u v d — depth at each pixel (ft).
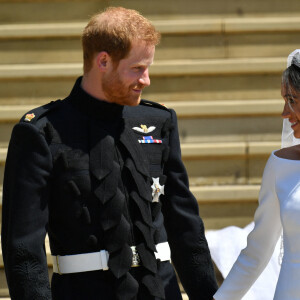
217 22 59.57
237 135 56.70
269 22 59.67
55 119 30.09
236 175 55.36
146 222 30.25
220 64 57.93
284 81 30.25
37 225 28.68
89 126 30.32
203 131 56.75
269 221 31.32
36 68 57.93
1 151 54.49
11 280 28.66
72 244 29.68
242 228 53.57
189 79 58.29
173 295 31.37
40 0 61.41
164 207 32.63
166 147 32.04
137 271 30.17
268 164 31.09
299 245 29.04
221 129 56.75
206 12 61.62
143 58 29.22
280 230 31.91
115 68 29.22
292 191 29.66
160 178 31.48
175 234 32.37
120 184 30.19
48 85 58.44
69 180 29.43
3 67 58.34
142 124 31.89
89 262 29.55
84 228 29.53
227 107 56.24
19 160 29.12
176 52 59.82
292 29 59.62
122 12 29.55
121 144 30.76
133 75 29.25
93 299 29.32
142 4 61.36
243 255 32.45
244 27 59.62
